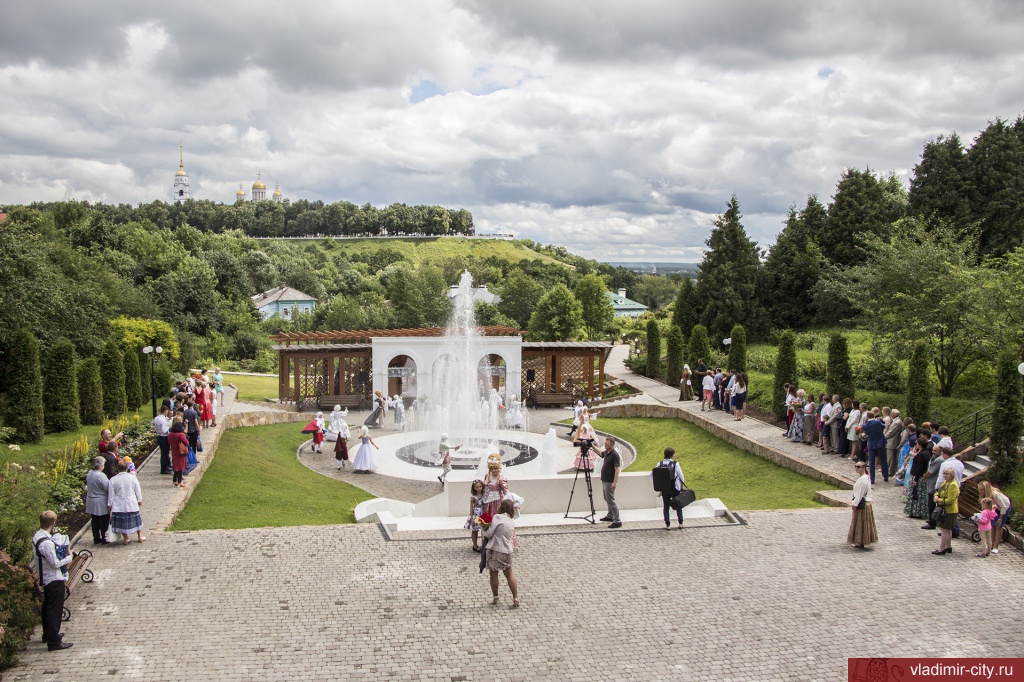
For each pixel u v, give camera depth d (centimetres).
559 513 1543
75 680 867
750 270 4866
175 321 5809
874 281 2675
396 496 2006
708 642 992
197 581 1152
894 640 1005
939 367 2539
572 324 6356
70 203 7481
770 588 1169
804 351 3900
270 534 1370
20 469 1564
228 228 14838
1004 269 2542
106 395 2698
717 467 2269
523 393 3862
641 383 3981
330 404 3534
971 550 1349
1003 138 4216
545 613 1067
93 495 1291
